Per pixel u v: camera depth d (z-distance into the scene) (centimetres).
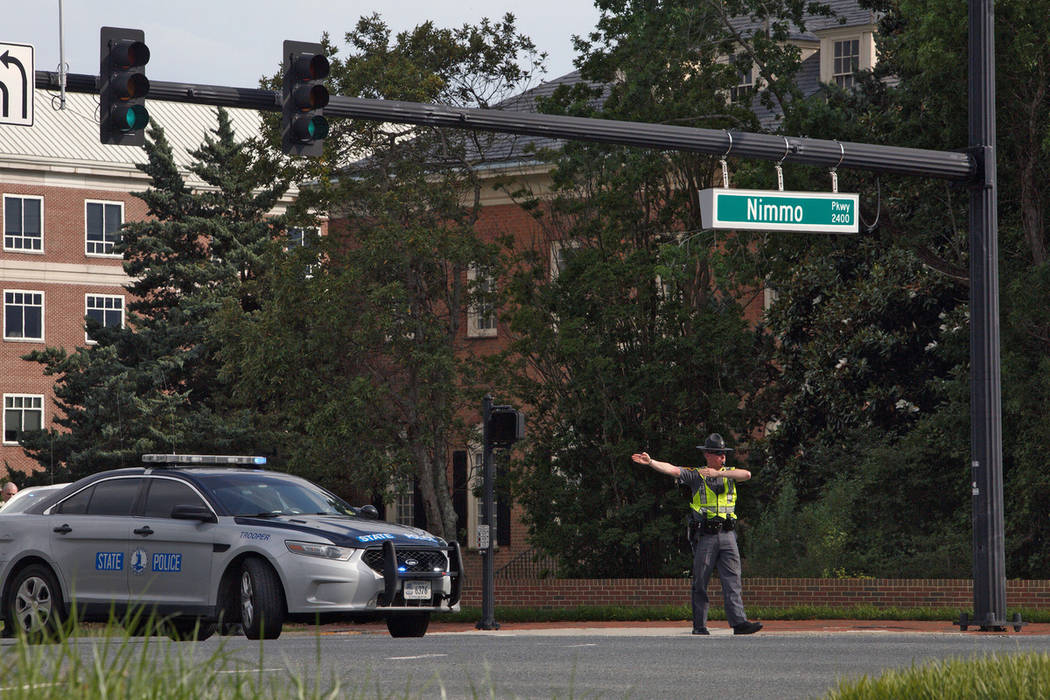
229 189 13525
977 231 5731
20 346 18150
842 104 9100
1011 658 2905
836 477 9556
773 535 8850
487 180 10800
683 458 9206
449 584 4822
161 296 13438
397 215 10356
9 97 4941
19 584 4853
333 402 9919
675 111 9481
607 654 4059
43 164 18188
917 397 9856
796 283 10262
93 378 12744
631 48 9581
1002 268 7981
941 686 2575
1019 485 7850
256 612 4516
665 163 9675
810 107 8262
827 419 10056
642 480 9262
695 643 4575
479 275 10494
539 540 9338
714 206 5681
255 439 12375
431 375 10256
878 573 8456
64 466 12681
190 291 13350
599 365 9050
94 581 4759
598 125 5491
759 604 8094
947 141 7756
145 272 13400
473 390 10062
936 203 8356
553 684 3222
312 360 10456
